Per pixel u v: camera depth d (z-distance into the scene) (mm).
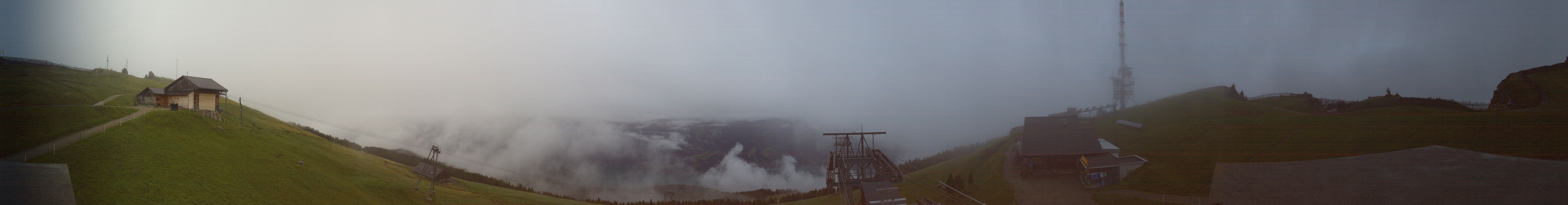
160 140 62000
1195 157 61812
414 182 75938
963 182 70438
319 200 57562
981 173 75500
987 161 87250
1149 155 66188
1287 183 48812
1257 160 56531
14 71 105500
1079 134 67000
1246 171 53875
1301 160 54906
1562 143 48562
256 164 62344
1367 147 55531
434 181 69750
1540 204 38688
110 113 72438
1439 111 65188
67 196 45281
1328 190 45938
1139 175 59219
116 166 52656
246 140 72812
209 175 54938
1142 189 55031
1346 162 51906
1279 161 55250
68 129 64312
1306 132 64625
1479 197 40781
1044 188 60031
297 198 56281
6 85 93062
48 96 89812
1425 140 55219
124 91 113375
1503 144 50938
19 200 43406
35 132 62250
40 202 43562
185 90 81250
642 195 153250
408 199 65688
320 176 65562
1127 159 62719
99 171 50969
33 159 53125
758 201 117188
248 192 53812
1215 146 65188
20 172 49531
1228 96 101000
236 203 50594
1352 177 47688
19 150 55750
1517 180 42875
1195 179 54250
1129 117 100625
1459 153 50406
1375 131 60281
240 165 60344
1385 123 62781
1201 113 88562
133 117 70188
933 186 72000
